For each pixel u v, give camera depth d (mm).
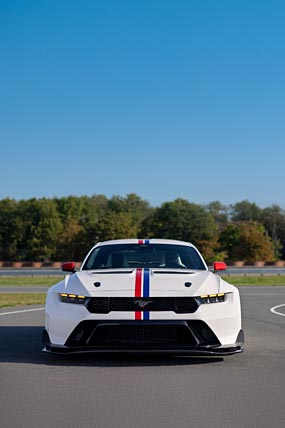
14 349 8008
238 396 5367
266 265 59750
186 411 4883
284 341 8867
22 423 4551
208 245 86625
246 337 9391
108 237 88375
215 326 6508
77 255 91875
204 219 96750
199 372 6375
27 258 104062
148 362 6922
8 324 11367
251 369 6543
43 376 6195
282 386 5742
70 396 5375
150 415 4766
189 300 6512
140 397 5336
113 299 6508
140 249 8164
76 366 6703
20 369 6562
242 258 85562
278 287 29500
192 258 8016
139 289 6562
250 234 85500
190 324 6430
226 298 6742
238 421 4602
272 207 134375
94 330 6422
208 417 4711
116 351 6434
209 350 6488
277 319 12688
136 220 129250
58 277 42188
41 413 4828
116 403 5137
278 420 4629
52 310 6691
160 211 98000
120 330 6430
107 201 144875
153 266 7781
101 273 7227
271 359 7180
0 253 108062
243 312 14586
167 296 6484
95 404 5105
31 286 30938
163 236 96500
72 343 6535
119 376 6176
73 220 100938
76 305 6570
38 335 9602
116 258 7969
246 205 137750
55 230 98812
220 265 8203
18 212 108500
